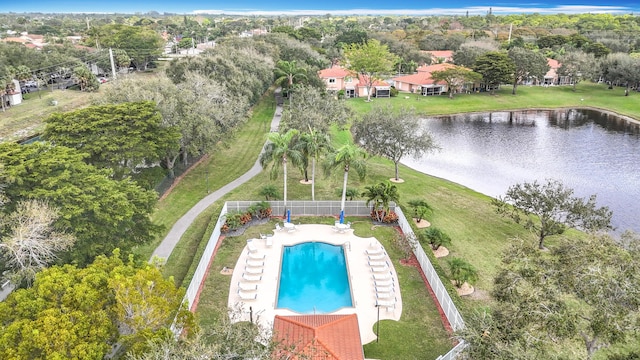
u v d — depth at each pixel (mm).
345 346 23141
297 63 92812
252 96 70312
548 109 101500
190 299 28500
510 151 69875
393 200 41406
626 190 53812
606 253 17656
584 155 67938
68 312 18328
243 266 33812
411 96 109500
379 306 28359
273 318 28156
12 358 16047
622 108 99500
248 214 40719
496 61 109688
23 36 161250
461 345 23578
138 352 17344
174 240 36875
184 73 62625
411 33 179125
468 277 29500
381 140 51156
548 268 18359
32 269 22672
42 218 23547
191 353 16312
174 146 42344
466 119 92875
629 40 153500
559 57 132375
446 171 60344
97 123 38562
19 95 79500
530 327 16859
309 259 35844
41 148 30688
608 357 17125
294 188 48750
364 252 36094
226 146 52625
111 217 26969
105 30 138500
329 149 42562
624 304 15891
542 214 35531
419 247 34344
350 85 108812
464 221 41906
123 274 20844
